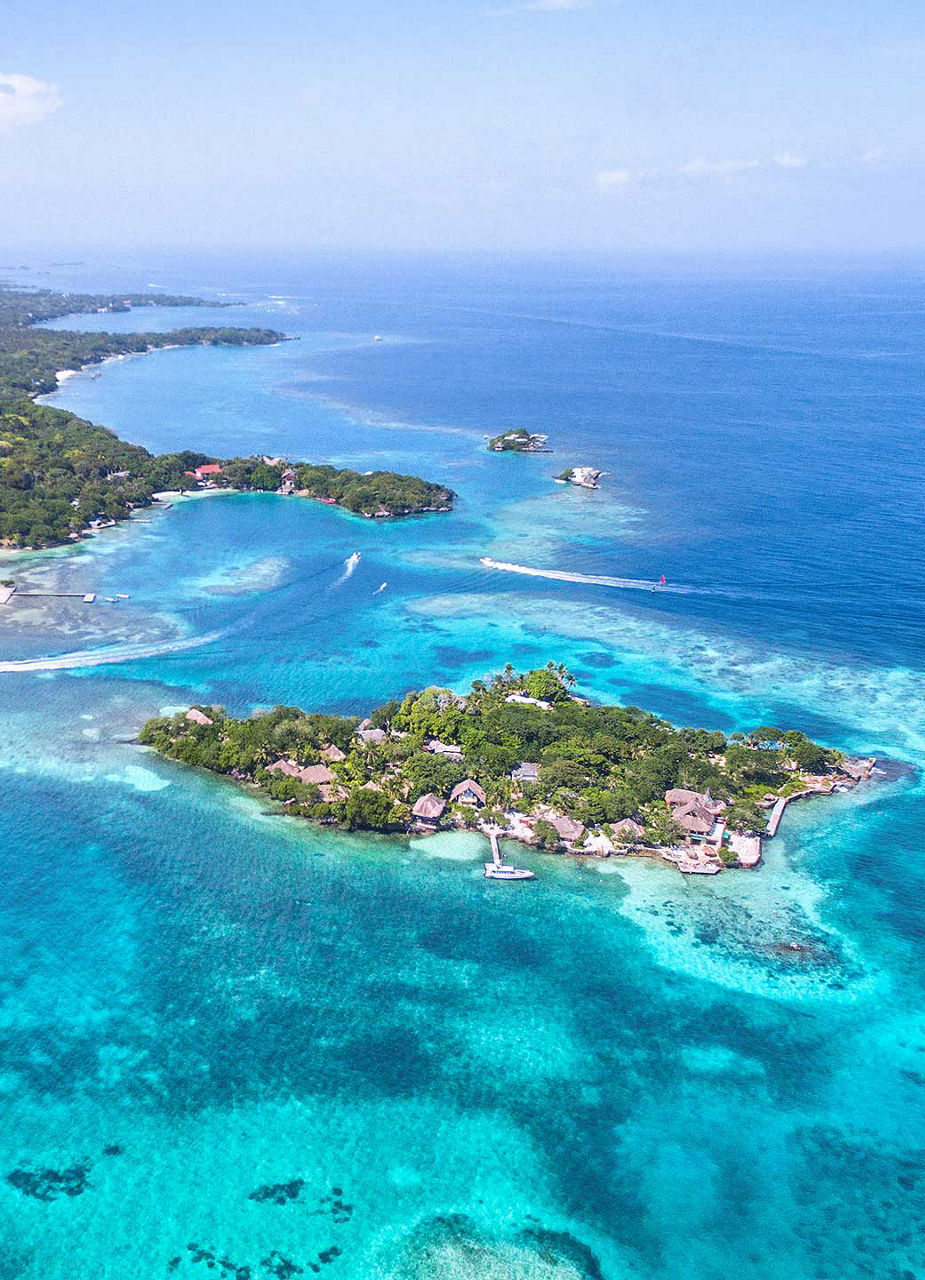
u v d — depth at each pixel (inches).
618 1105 2992.1
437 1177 2741.1
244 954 3555.6
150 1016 3265.3
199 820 4392.2
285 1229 2576.3
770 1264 2541.8
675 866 4170.8
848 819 4576.8
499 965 3550.7
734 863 4183.1
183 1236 2551.7
